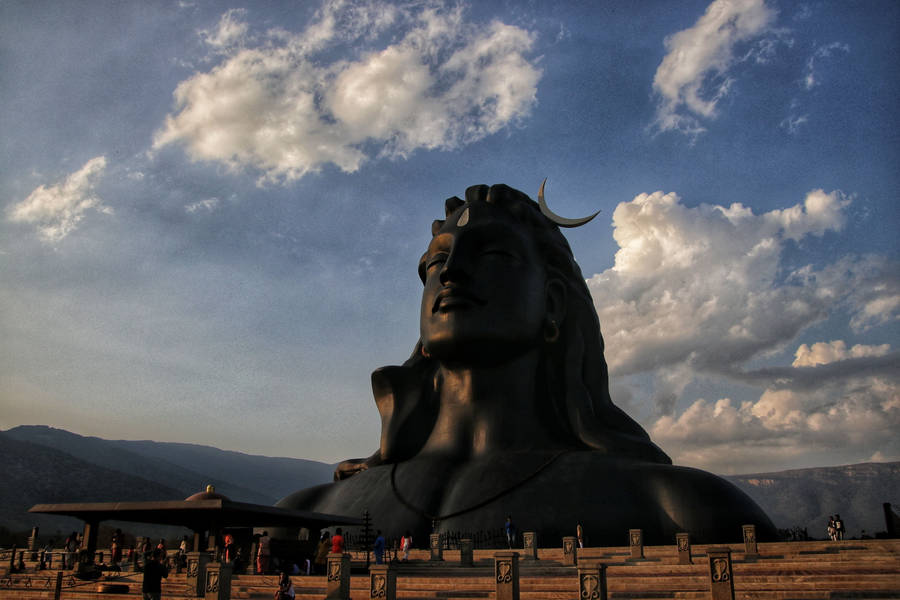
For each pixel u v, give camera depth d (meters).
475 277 38.44
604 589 14.07
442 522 34.59
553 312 40.78
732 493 33.84
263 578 22.81
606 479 35.00
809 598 15.73
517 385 39.03
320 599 19.58
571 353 40.22
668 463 38.81
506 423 38.34
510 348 38.25
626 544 32.75
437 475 37.16
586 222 42.12
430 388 42.62
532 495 34.59
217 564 17.77
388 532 35.06
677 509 33.12
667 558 25.45
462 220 40.44
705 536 32.25
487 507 34.53
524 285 38.75
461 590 20.00
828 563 19.17
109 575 25.17
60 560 34.25
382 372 42.69
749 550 24.80
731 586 14.83
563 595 17.62
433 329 38.62
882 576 16.41
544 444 38.03
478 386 39.06
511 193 43.28
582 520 33.38
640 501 34.03
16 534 74.81
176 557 26.14
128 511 24.42
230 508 23.64
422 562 28.11
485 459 37.31
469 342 37.69
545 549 28.52
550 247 41.59
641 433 39.81
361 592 19.86
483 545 33.12
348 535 35.94
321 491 42.12
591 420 38.50
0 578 26.62
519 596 16.86
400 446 40.66
